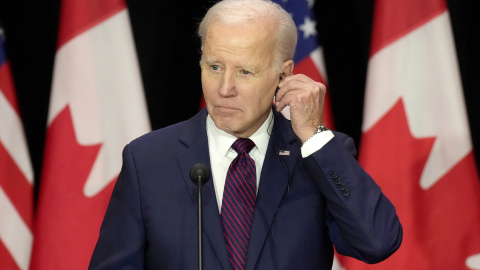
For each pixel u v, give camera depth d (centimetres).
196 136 675
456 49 1132
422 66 1088
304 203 646
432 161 1085
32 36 1128
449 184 1084
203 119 688
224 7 622
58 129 1080
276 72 636
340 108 1133
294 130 646
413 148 1084
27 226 1107
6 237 1100
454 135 1080
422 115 1085
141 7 1138
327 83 1126
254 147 669
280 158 662
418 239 1088
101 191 1084
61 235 1078
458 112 1080
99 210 1084
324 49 1130
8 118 1103
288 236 630
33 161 1130
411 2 1094
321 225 648
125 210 652
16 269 1100
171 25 1141
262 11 624
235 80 616
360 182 635
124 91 1093
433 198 1088
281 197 643
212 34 615
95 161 1084
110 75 1093
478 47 1131
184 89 1142
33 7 1128
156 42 1140
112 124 1091
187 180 650
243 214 635
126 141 1091
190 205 639
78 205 1080
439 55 1084
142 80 1136
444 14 1088
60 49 1089
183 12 1141
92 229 1082
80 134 1082
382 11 1098
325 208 659
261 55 615
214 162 665
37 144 1130
